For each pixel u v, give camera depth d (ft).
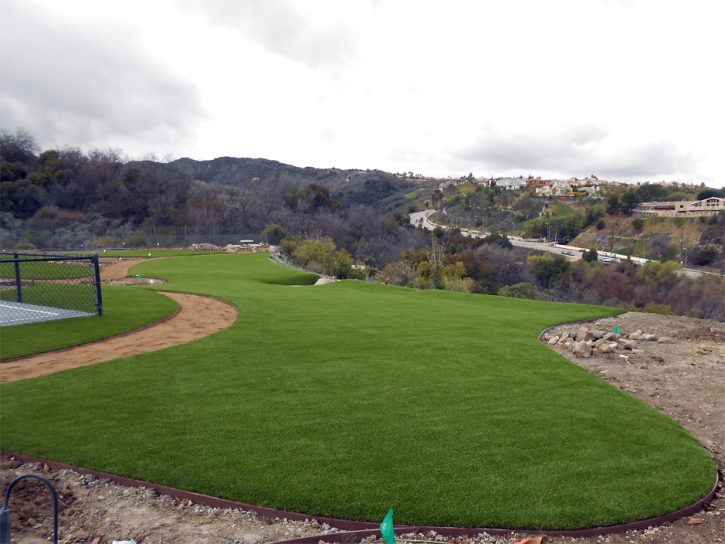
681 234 173.37
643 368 23.81
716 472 13.29
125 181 185.78
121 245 140.56
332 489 11.86
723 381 21.76
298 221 199.52
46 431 14.94
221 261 98.07
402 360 23.76
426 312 39.24
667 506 11.53
